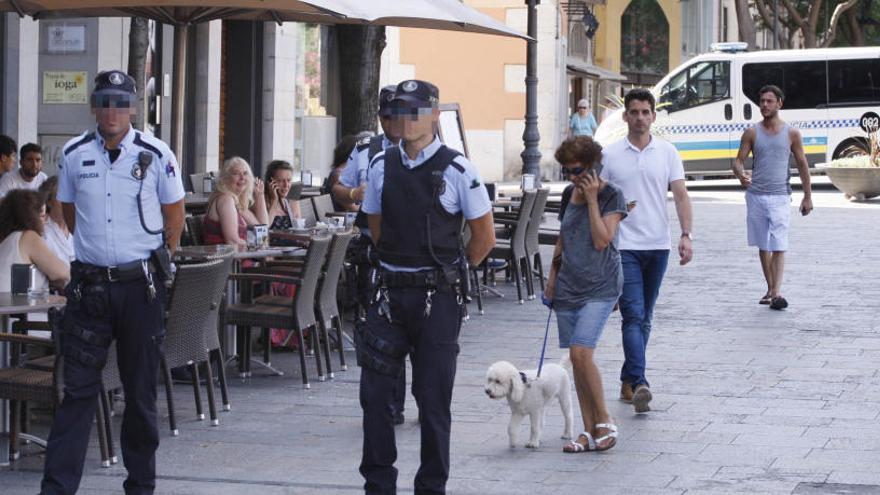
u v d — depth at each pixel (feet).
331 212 123.44
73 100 152.87
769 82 299.58
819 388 87.25
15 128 137.49
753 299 128.98
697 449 71.31
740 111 300.81
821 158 298.76
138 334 59.31
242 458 70.03
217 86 188.96
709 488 63.77
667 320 115.96
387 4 99.96
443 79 345.92
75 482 59.21
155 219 59.72
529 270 130.82
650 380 89.92
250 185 101.91
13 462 69.10
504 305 126.52
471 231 58.13
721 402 82.99
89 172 58.90
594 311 70.38
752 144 122.72
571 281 70.64
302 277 88.33
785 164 122.11
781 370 93.40
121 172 58.90
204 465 68.54
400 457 70.23
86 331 59.06
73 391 59.00
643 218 80.12
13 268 72.38
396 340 57.16
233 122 206.39
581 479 65.51
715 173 303.27
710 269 153.28
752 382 89.15
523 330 111.45
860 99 296.30
